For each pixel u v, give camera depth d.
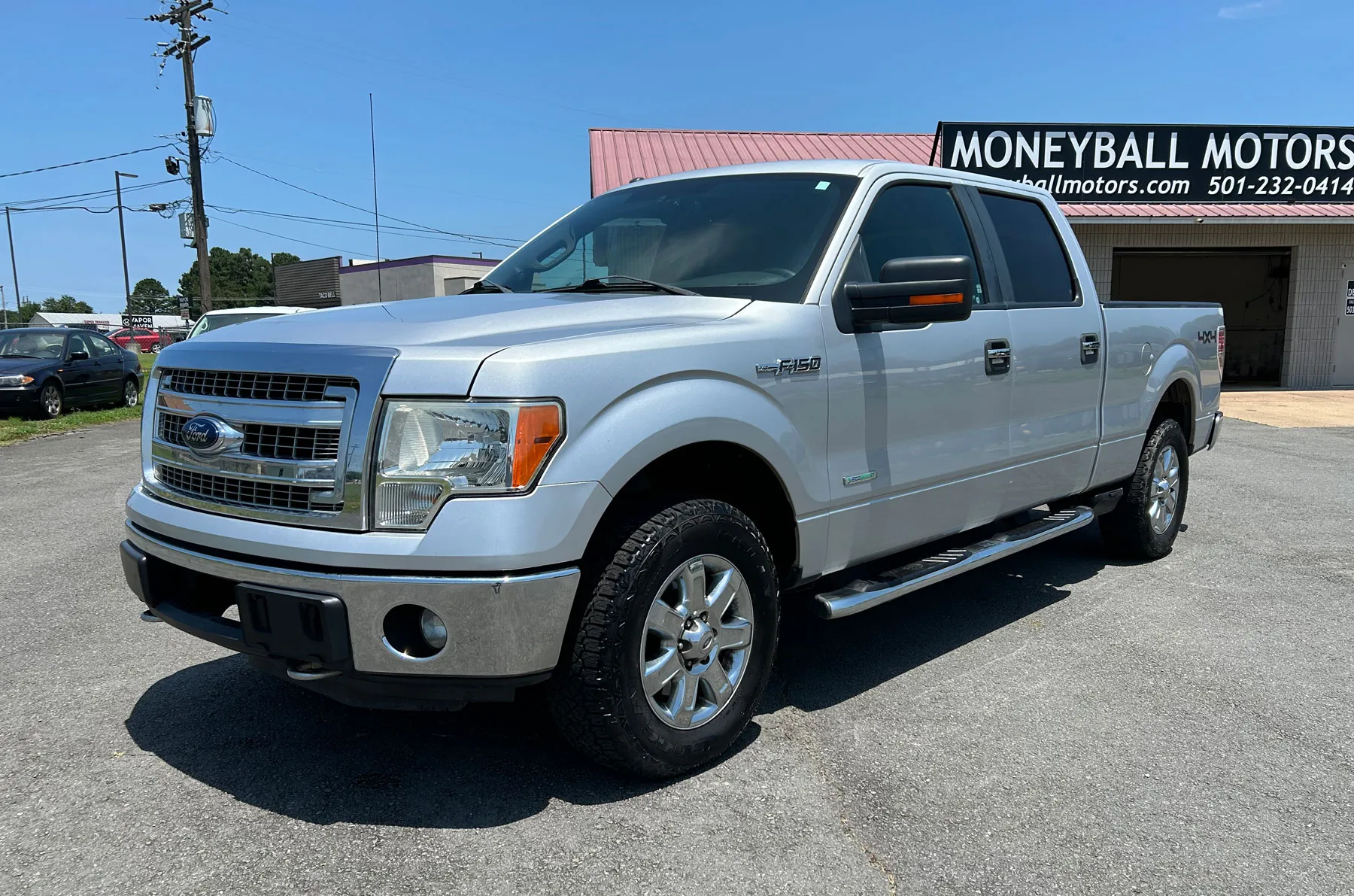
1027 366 4.29
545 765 3.07
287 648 2.59
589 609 2.69
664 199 4.18
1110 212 15.72
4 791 2.90
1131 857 2.57
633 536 2.76
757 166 4.18
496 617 2.51
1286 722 3.45
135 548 3.07
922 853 2.58
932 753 3.19
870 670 3.97
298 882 2.42
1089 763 3.12
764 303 3.29
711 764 3.09
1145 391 5.34
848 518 3.47
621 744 2.77
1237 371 20.62
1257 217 15.91
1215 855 2.58
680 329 2.96
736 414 2.99
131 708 3.53
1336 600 4.94
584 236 4.19
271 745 3.21
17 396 14.66
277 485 2.68
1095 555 5.91
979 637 4.38
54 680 3.81
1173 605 4.88
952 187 4.25
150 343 54.91
